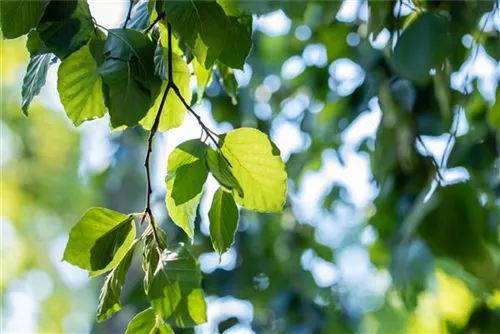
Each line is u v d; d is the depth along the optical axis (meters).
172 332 1.12
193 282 1.08
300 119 2.78
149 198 1.11
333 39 2.34
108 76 1.08
